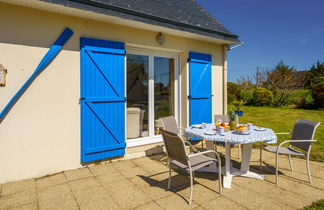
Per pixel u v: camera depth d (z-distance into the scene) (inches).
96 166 145.8
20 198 100.3
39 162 127.9
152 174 131.4
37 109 126.6
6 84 117.6
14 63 119.5
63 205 93.9
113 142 153.1
